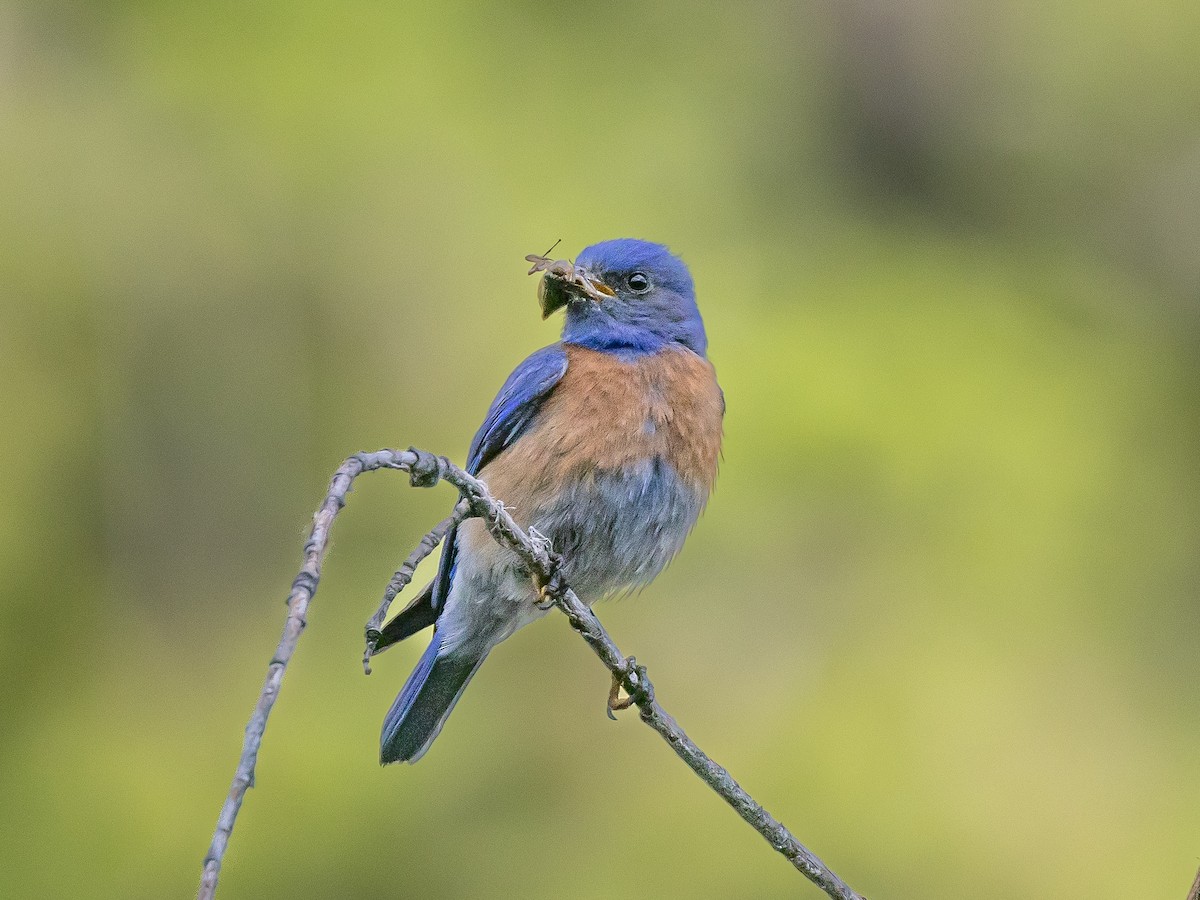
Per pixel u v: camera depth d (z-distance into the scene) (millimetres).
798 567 12688
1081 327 15570
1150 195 16859
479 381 13391
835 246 15289
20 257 12984
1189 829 12016
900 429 13266
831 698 12219
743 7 16281
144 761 12234
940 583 12742
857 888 11609
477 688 12438
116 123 13586
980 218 17156
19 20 13625
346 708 12289
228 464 13336
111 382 13141
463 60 14289
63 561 12742
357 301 13578
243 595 13141
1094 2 17453
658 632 12461
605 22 15258
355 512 13141
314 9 13914
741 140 15492
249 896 11633
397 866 11844
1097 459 13836
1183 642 13555
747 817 6055
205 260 13469
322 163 13625
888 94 17297
